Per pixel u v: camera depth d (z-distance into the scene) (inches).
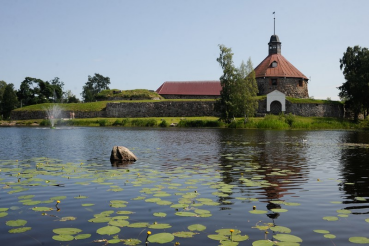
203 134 1510.8
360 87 2369.6
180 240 237.9
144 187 406.0
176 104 2901.1
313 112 2632.9
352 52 2603.3
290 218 288.4
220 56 2410.2
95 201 342.3
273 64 2955.2
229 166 583.2
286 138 1280.8
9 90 3880.4
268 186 414.3
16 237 244.5
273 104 2682.1
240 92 2288.4
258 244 224.2
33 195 366.3
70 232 248.2
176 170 538.3
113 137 1317.7
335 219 278.7
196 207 319.0
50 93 4074.8
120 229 258.2
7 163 618.8
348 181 448.5
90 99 4862.2
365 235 249.0
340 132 1729.8
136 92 3363.7
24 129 1991.9
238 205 328.8
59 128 2107.5
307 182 441.1
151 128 2094.0
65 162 635.5
